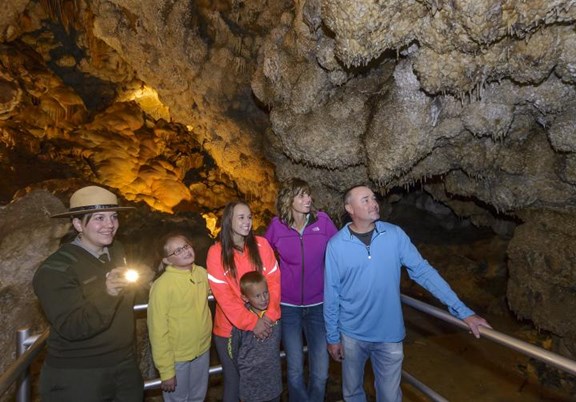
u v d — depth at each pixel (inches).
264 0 220.2
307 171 223.1
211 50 241.3
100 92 480.4
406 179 198.4
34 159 382.3
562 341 171.3
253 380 89.7
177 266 92.5
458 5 99.6
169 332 91.3
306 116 185.9
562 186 164.6
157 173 410.3
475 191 197.2
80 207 75.4
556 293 170.2
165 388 90.0
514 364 192.4
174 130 468.4
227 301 88.4
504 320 244.4
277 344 92.3
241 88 245.3
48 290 68.8
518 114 156.5
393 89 163.5
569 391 167.8
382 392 89.3
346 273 85.5
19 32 413.7
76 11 411.8
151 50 272.4
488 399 166.6
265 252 93.4
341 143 182.1
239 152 291.7
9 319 122.2
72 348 73.0
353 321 87.6
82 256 75.1
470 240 295.0
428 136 160.2
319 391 99.7
